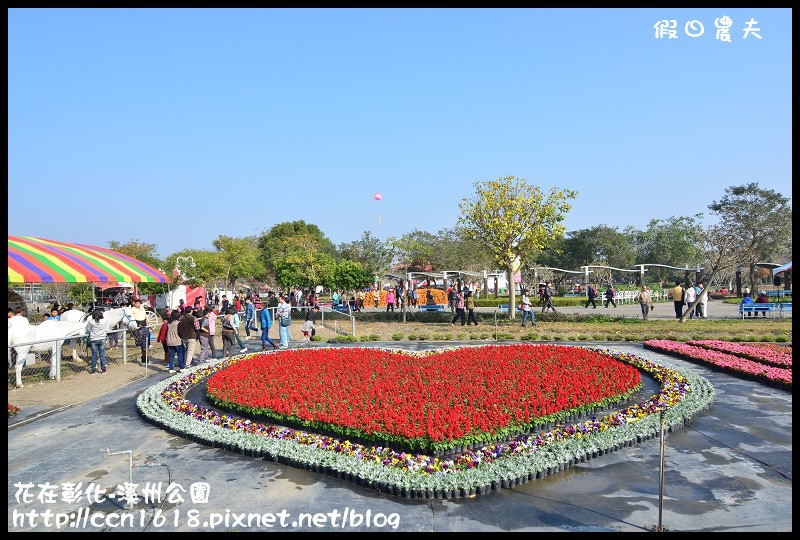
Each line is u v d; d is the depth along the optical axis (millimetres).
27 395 12734
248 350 19922
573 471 7754
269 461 8375
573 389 11000
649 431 9016
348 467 7617
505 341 21094
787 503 6664
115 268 24188
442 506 6719
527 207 27844
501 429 8836
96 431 10023
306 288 37688
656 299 46344
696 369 14867
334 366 14312
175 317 15547
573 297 45844
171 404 11375
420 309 36938
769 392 12188
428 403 10188
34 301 31234
